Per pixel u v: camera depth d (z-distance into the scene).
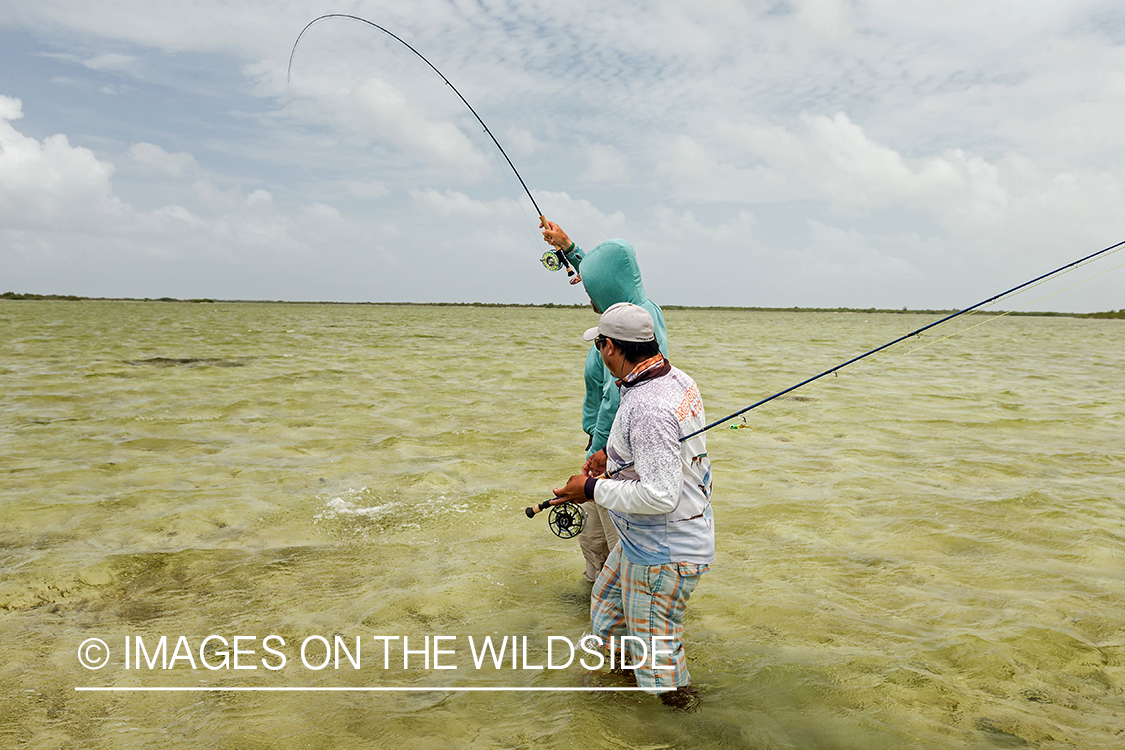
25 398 11.67
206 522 5.73
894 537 5.51
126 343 23.81
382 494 6.61
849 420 10.80
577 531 4.12
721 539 5.50
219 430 9.43
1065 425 10.42
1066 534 5.53
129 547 5.17
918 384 15.77
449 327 46.16
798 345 31.00
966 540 5.43
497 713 3.11
